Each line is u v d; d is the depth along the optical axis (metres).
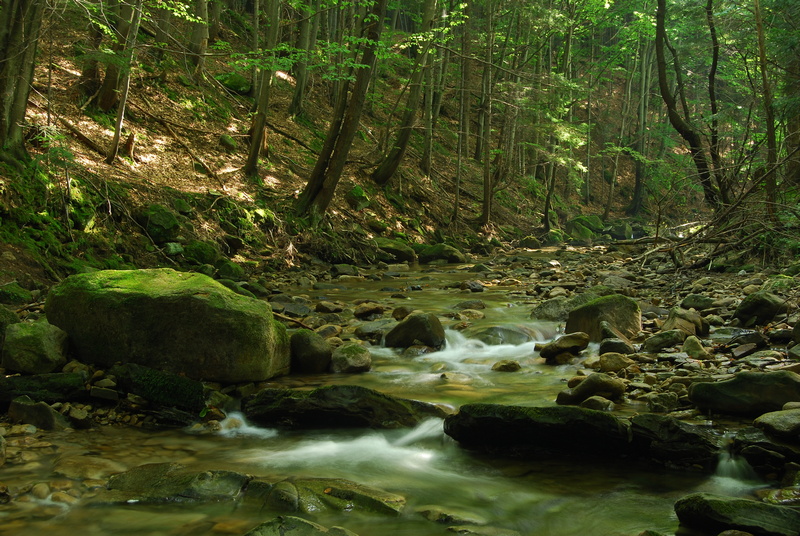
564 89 19.75
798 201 11.37
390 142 22.58
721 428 3.96
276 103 19.61
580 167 21.61
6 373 4.89
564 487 3.49
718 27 14.34
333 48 13.20
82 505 3.25
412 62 20.78
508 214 24.69
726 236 11.30
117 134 11.38
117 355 5.09
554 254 19.44
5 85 8.85
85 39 13.49
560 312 7.81
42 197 9.02
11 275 7.75
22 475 3.60
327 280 12.29
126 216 10.30
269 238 13.23
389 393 5.03
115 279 5.40
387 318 7.87
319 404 4.51
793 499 3.06
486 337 6.81
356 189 17.33
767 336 6.08
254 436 4.45
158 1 11.43
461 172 25.38
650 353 5.87
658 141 38.19
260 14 21.09
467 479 3.64
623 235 27.64
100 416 4.63
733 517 2.76
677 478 3.56
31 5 9.18
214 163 14.30
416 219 19.05
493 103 21.67
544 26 22.56
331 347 5.89
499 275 13.54
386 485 3.55
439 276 13.43
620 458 3.87
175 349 5.04
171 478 3.51
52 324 5.29
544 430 3.90
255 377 5.18
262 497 3.34
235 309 5.12
